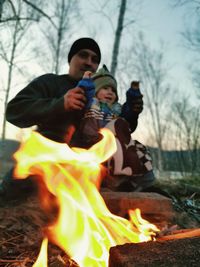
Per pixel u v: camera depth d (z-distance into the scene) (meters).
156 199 1.97
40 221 1.88
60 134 2.25
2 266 1.39
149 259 1.04
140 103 2.41
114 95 2.43
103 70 2.50
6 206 2.09
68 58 2.83
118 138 2.10
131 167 2.07
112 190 2.16
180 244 1.14
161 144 16.25
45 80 2.52
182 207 2.45
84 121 2.25
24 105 2.18
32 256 1.50
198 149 10.58
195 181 4.60
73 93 1.96
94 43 2.66
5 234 1.74
